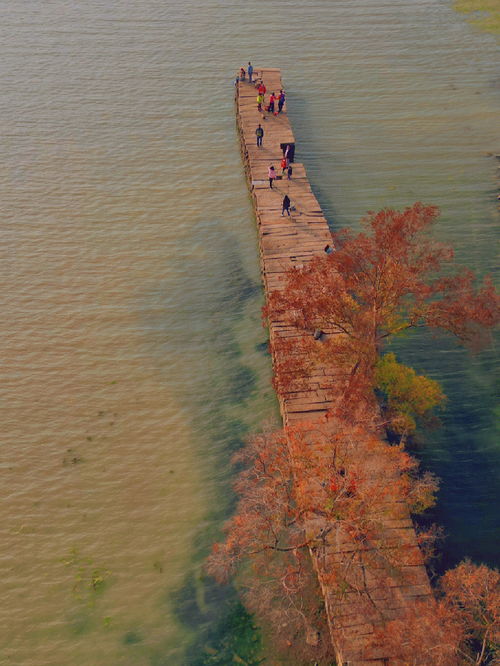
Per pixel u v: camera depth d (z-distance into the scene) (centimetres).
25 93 7669
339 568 3030
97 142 6850
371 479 3294
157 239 5603
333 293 3750
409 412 3903
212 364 4472
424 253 4062
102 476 3812
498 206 5756
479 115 7100
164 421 4112
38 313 4909
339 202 5900
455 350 4444
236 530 3145
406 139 6756
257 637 3067
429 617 2711
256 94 7325
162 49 8650
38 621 3180
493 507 3531
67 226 5747
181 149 6762
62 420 4141
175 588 3275
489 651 2878
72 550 3462
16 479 3812
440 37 8794
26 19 9519
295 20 9400
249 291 5056
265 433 3791
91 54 8531
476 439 3875
